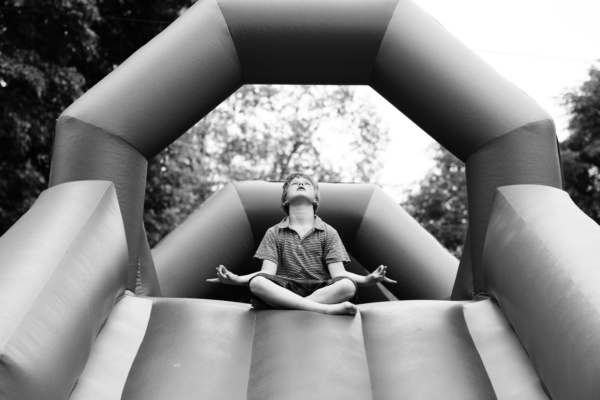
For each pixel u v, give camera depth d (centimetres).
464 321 370
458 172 2058
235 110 1560
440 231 2014
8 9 980
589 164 1722
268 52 466
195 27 460
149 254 470
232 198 634
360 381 320
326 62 472
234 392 313
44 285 293
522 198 399
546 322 302
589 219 361
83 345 304
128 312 369
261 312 371
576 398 265
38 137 1019
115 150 432
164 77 447
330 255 398
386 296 680
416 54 458
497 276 374
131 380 318
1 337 254
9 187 1039
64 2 989
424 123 470
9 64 969
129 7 1147
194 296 600
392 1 472
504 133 438
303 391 305
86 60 1073
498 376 326
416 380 318
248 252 634
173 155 1243
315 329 347
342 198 647
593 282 290
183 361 327
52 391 267
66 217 354
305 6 465
